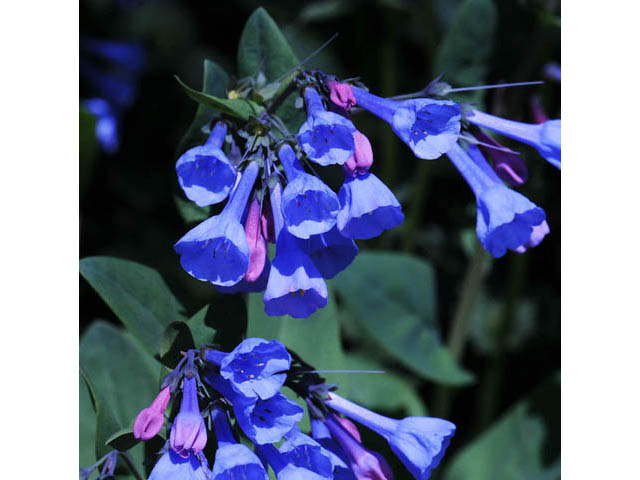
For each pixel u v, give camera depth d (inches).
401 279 21.0
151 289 17.3
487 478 20.5
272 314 16.1
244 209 16.1
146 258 24.1
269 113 16.7
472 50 20.1
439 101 16.1
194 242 15.8
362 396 21.7
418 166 23.5
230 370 15.5
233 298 16.7
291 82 16.6
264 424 15.7
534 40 19.9
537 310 23.8
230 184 16.1
